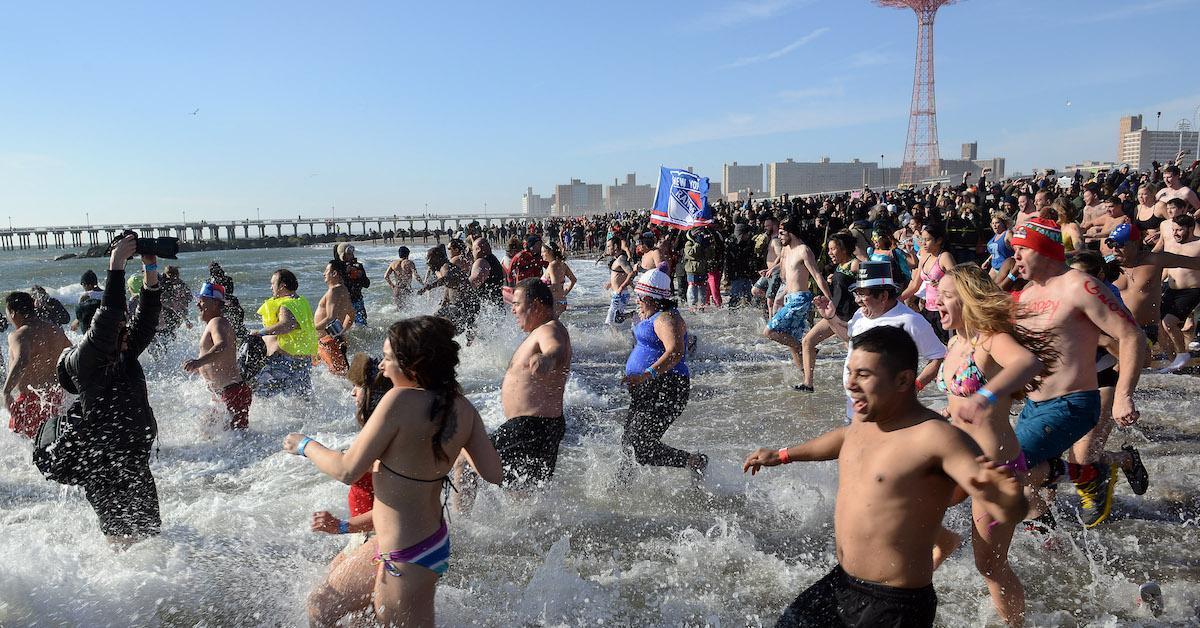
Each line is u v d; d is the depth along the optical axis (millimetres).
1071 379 3885
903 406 2545
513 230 51156
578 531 4703
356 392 3662
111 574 4141
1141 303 7465
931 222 7805
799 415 7230
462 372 9750
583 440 6551
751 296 15266
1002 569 3312
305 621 3611
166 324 11266
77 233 150125
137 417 4406
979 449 2363
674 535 4625
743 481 5398
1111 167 35125
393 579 3078
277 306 7719
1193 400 7027
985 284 3432
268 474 5934
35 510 5250
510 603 3822
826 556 4305
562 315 15734
